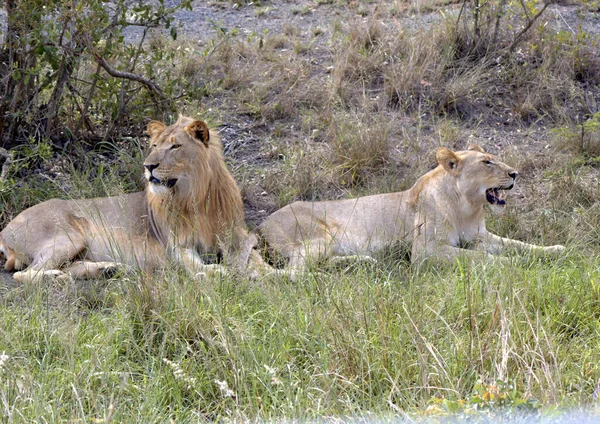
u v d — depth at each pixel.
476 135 14.72
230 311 8.93
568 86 15.89
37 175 12.86
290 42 18.05
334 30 18.34
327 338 8.23
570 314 9.07
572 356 8.16
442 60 16.12
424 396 7.19
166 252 10.71
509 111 15.46
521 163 13.55
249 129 14.77
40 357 8.46
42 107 13.56
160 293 9.06
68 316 8.93
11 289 10.19
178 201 10.70
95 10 12.48
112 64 14.43
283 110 15.16
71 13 12.36
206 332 8.32
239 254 10.80
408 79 15.70
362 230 11.43
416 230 11.19
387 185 13.09
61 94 13.09
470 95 15.64
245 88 15.91
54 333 8.53
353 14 19.34
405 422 6.68
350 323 8.38
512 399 6.48
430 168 13.62
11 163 12.27
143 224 11.16
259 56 17.09
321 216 11.54
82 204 11.27
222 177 11.11
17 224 11.08
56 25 12.66
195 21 19.42
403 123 14.98
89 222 11.17
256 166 13.80
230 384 7.80
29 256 10.94
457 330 8.47
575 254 10.55
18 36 12.65
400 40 17.02
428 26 18.16
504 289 8.88
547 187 13.03
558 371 7.29
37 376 7.85
